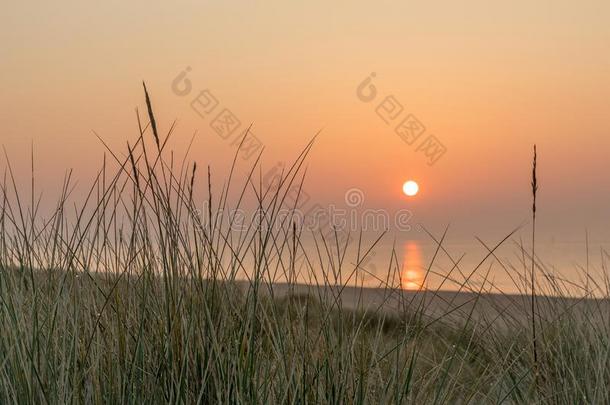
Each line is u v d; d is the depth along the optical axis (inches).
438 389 110.9
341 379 103.3
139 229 106.2
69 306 102.0
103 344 98.6
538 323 152.9
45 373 90.9
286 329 107.4
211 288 104.4
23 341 93.1
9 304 99.3
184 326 98.7
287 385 96.6
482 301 163.2
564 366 134.1
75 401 89.7
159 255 105.7
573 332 150.1
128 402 93.3
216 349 95.9
